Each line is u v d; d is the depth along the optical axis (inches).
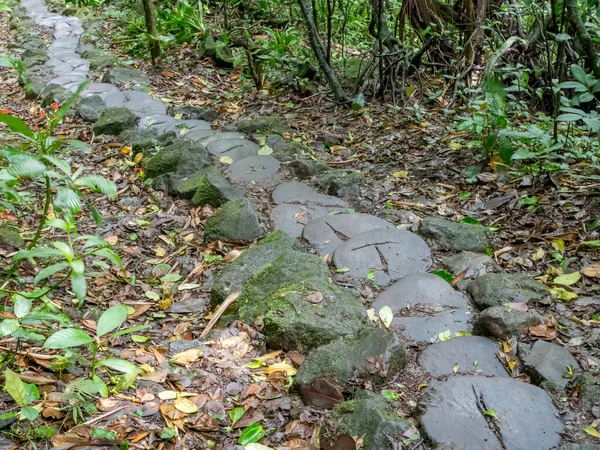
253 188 158.7
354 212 146.6
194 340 105.5
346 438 80.8
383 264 123.9
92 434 82.4
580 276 115.7
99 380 87.8
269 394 92.8
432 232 131.7
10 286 115.8
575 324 104.1
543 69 191.5
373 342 96.2
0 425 80.6
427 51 226.2
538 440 82.4
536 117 183.0
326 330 100.7
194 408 88.7
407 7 215.2
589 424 84.9
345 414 85.2
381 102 206.2
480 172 154.5
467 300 112.5
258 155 173.0
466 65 201.9
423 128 183.5
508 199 143.6
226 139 181.2
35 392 82.0
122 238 142.3
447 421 84.8
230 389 94.0
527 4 198.2
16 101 229.8
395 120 191.9
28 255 71.4
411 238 130.3
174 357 100.2
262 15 291.6
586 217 132.5
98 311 113.7
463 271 119.1
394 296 113.4
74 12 333.1
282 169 166.9
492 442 82.0
